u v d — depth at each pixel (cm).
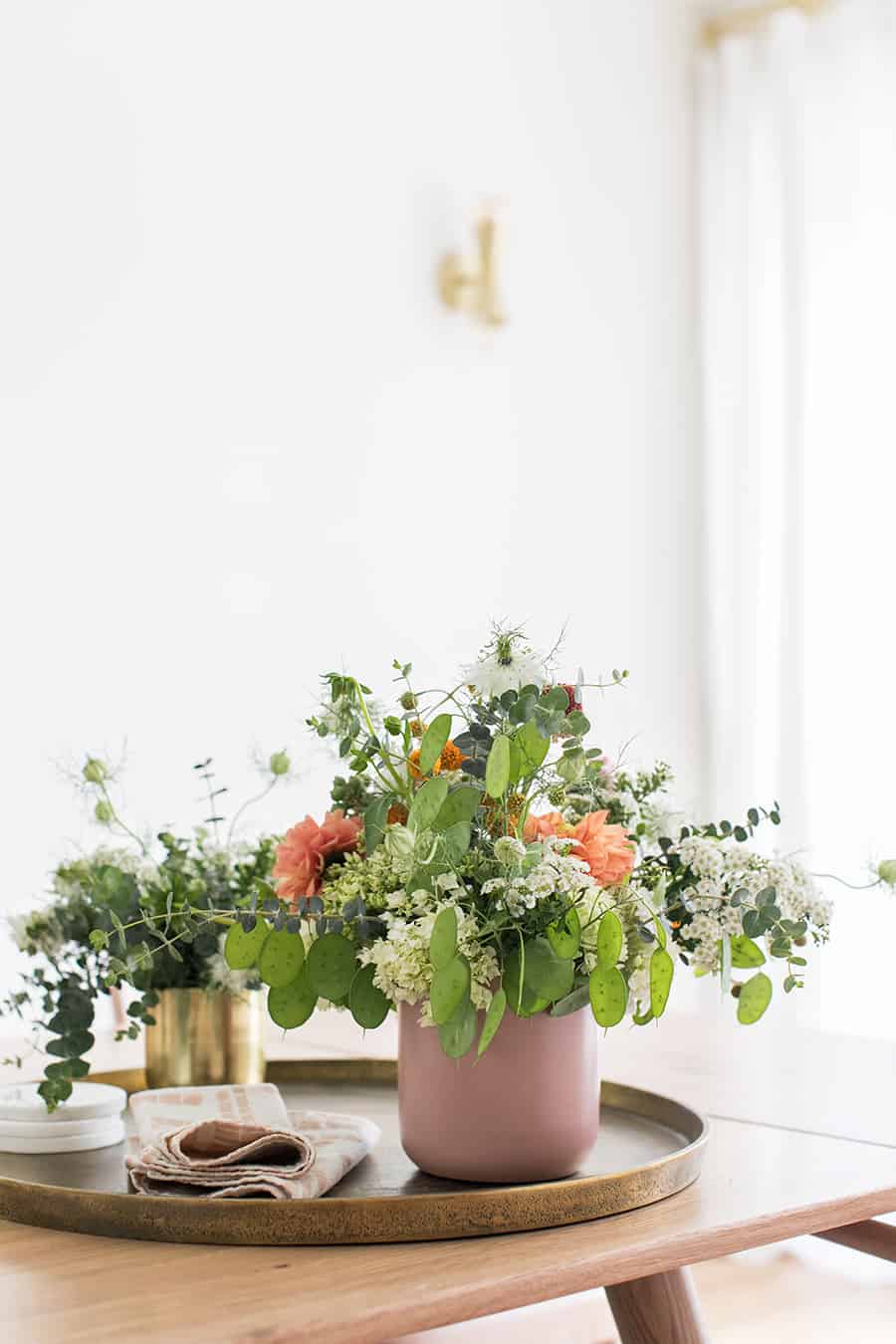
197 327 326
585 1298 209
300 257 343
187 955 140
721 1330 236
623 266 405
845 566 385
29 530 299
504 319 375
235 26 335
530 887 98
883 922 371
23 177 301
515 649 109
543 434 386
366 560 351
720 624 416
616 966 105
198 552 323
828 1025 372
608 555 397
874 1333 236
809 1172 109
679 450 416
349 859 110
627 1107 129
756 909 109
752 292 406
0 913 288
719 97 421
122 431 313
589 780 119
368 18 357
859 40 389
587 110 400
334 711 112
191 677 321
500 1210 93
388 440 356
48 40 306
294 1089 143
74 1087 128
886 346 382
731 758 403
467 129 374
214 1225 93
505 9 383
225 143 332
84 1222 96
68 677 303
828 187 393
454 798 102
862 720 379
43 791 297
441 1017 96
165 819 314
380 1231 92
